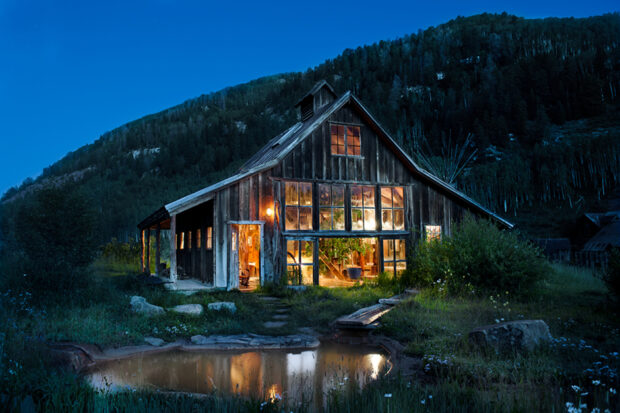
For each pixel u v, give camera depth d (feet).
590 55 518.37
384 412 13.25
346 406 13.82
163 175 479.41
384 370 21.03
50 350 20.34
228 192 48.32
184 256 66.39
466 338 23.15
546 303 35.86
